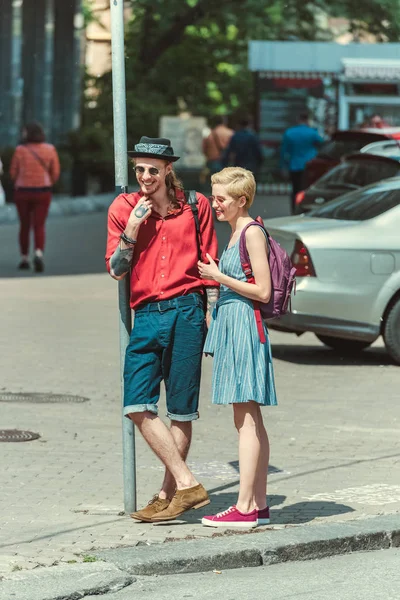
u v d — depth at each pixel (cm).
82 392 2311
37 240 4206
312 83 8175
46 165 4197
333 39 9356
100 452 1862
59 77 7788
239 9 8650
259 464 1494
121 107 1496
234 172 1466
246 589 1277
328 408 2217
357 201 2761
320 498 1619
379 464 1811
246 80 9644
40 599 1214
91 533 1441
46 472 1731
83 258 4659
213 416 2141
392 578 1316
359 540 1428
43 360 2617
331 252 2614
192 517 1528
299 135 5612
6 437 1938
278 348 2922
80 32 7850
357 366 2686
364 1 8638
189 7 8475
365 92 8081
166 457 1484
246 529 1472
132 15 8706
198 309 1492
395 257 2630
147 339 1482
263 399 1455
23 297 3591
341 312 2620
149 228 1484
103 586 1263
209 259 1465
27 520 1494
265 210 6581
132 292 1496
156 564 1328
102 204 7025
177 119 7175
